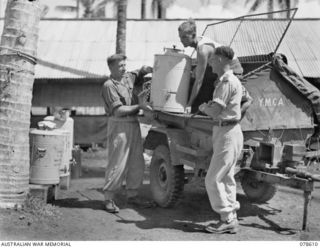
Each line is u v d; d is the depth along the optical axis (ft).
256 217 19.45
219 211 16.38
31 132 20.08
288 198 23.31
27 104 18.06
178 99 18.89
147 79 22.72
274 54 18.99
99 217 18.63
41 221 17.16
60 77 51.98
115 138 19.58
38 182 19.89
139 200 21.13
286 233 16.83
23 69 17.79
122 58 19.67
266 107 18.56
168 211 20.10
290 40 56.75
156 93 19.07
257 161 18.07
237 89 15.66
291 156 17.26
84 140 53.01
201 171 18.81
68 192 23.99
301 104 19.15
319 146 19.52
